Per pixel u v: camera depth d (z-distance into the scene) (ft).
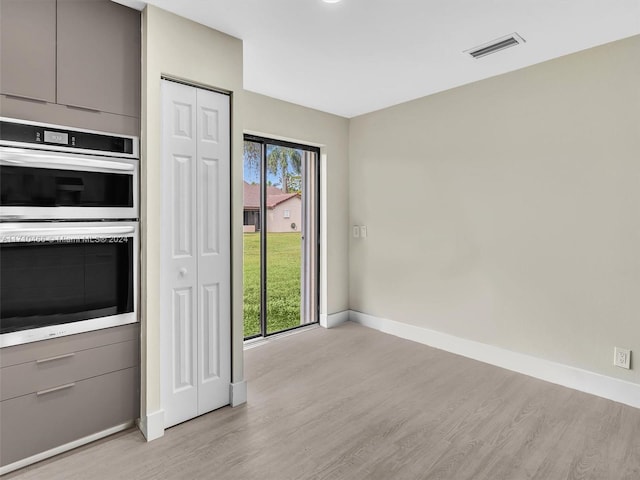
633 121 7.93
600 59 8.34
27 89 5.80
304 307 13.78
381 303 13.41
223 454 6.42
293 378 9.53
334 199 13.87
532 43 8.24
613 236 8.27
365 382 9.30
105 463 6.13
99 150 6.49
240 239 8.07
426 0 6.63
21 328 5.87
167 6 6.74
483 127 10.40
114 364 6.83
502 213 10.08
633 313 8.04
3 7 5.59
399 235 12.68
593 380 8.62
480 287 10.62
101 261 6.61
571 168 8.83
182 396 7.33
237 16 7.10
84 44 6.31
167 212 7.05
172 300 7.15
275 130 11.92
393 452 6.52
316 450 6.57
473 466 6.17
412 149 12.18
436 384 9.19
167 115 7.01
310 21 7.32
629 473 5.98
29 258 5.91
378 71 9.77
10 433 5.84
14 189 5.72
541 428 7.27
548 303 9.32
